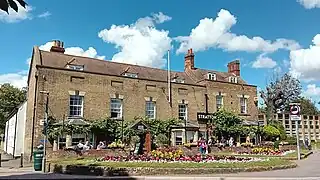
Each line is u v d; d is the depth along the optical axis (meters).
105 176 13.73
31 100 27.52
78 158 21.08
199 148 27.47
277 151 27.50
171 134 32.03
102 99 29.48
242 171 14.81
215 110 36.41
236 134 36.03
